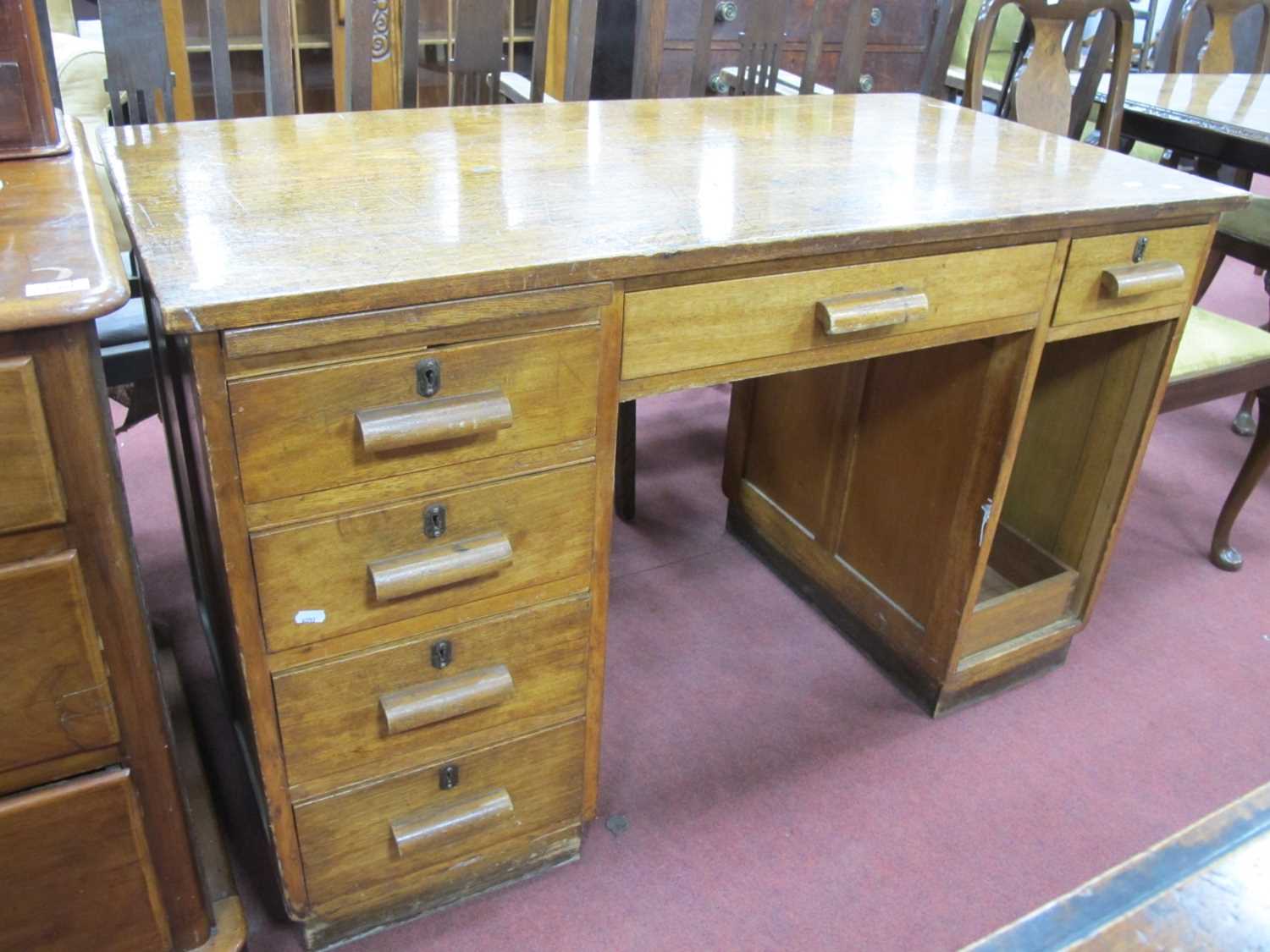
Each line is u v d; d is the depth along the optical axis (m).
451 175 1.17
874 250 1.10
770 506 1.92
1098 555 1.62
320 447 0.89
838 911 1.29
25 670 0.84
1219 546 2.04
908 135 1.52
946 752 1.56
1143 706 1.67
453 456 0.96
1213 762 1.56
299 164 1.19
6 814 0.89
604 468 1.05
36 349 0.74
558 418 0.99
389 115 1.46
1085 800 1.48
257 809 1.35
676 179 1.21
